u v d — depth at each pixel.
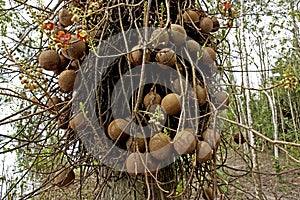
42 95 4.20
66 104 3.88
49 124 4.33
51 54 3.83
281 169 15.15
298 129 20.45
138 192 3.68
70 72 3.78
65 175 3.90
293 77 3.77
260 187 7.89
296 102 22.78
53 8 4.25
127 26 3.94
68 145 4.01
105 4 4.00
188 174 3.96
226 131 4.74
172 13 4.05
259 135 3.45
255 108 22.44
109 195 4.05
